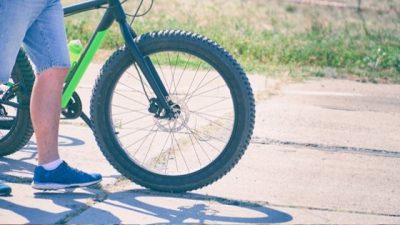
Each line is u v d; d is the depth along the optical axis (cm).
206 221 450
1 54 461
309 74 991
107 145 502
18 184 505
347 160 602
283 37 1276
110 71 498
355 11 1677
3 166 539
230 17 1520
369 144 655
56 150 483
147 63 497
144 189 505
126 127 661
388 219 468
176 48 490
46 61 471
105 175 531
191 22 1369
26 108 527
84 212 455
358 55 1125
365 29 1387
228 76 486
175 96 507
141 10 1532
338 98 848
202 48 487
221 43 1156
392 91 913
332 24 1498
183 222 446
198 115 654
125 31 496
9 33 457
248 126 488
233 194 501
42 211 454
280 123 710
